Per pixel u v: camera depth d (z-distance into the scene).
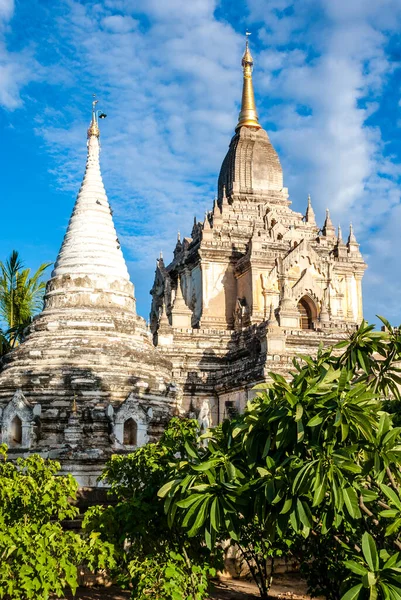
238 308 65.12
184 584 17.38
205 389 51.16
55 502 17.66
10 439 31.44
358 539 16.08
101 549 17.73
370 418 14.21
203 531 15.88
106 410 32.22
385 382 17.78
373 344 17.02
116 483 21.25
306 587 23.95
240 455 16.05
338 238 73.25
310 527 14.01
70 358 34.53
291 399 14.48
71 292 37.78
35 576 15.48
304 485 13.64
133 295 40.16
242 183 78.12
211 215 74.25
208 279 67.56
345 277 72.06
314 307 67.50
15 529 16.11
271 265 65.81
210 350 54.72
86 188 41.00
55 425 32.66
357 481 15.11
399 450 14.22
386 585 12.58
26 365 34.78
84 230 39.47
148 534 18.61
